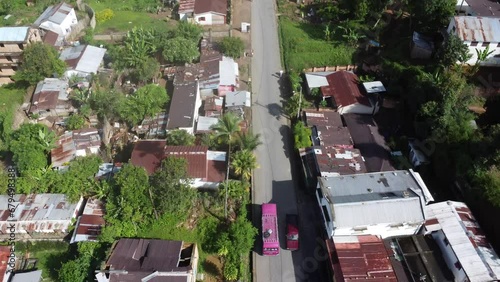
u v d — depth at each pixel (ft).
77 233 151.53
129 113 193.26
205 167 168.55
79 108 202.28
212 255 151.94
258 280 144.77
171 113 191.72
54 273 150.71
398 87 200.64
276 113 204.13
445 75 179.32
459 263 133.28
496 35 192.24
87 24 262.26
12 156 184.03
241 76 222.89
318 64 227.20
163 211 153.48
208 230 156.87
